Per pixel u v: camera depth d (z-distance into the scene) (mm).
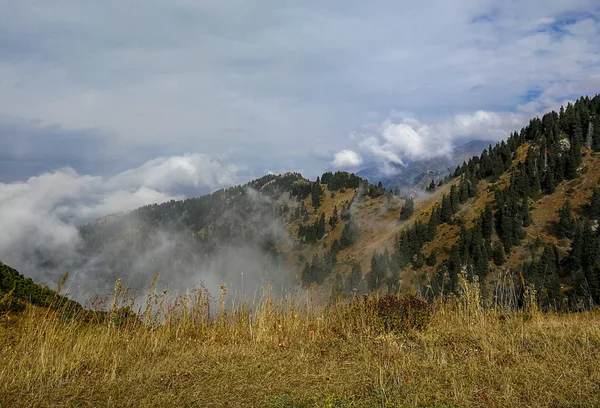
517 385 4719
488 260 92375
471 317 8180
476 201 121000
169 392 4793
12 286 7340
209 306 8281
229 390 4852
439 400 4398
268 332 7441
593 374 4820
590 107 129000
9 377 5098
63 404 4512
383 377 5070
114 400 4621
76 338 6551
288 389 4855
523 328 7129
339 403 4465
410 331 7387
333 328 7801
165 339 7121
